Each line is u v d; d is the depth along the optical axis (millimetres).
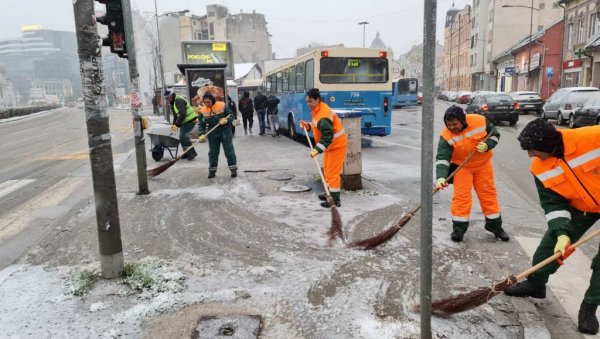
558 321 3531
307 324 3385
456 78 83750
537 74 43156
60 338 3225
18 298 3822
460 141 4891
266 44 81938
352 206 6621
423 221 2803
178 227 5738
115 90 77312
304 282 4082
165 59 60438
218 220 6004
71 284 4039
